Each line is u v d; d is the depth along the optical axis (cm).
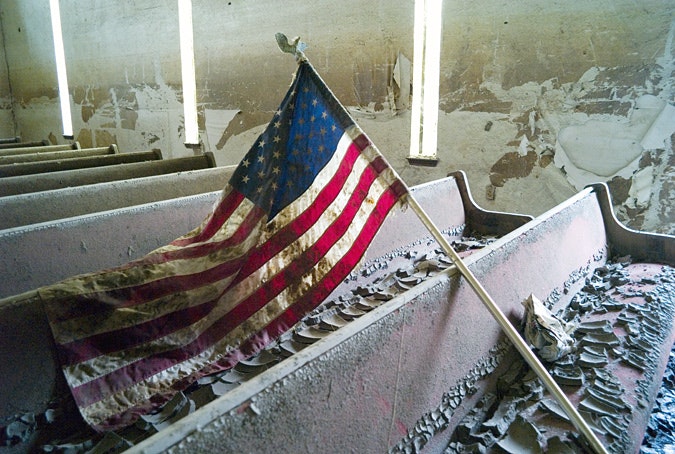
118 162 442
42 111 912
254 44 562
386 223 282
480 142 423
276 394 101
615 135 362
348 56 488
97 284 168
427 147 457
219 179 359
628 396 161
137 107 730
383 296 242
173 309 182
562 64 374
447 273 161
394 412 132
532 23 381
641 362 179
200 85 634
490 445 143
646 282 246
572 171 385
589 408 154
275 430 100
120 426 154
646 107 347
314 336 207
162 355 176
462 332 162
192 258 195
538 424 150
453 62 423
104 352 163
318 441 110
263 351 196
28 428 148
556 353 180
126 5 693
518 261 205
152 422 155
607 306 223
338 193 199
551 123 387
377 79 473
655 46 337
